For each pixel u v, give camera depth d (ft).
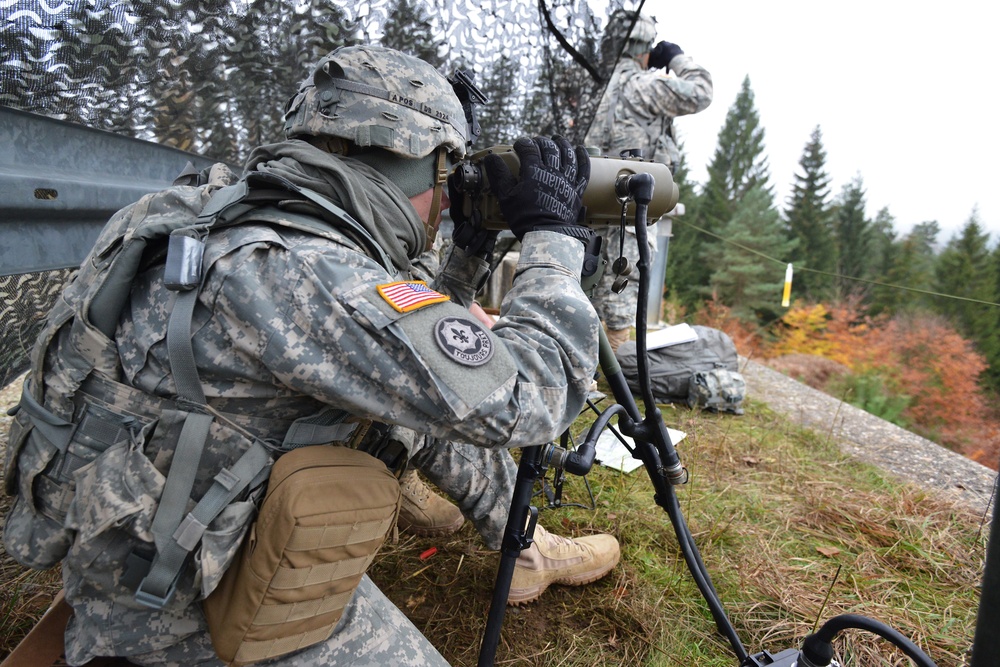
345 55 3.50
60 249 4.60
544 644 5.25
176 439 2.89
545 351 3.34
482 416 2.94
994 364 88.58
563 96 8.11
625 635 5.41
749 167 121.60
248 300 2.81
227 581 2.91
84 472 2.88
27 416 3.06
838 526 7.47
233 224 3.02
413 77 3.55
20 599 5.00
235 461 2.97
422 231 3.74
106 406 2.94
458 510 6.48
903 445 10.42
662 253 15.37
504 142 8.14
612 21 7.63
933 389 81.05
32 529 3.06
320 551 2.78
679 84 11.44
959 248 111.45
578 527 6.90
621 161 4.27
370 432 3.85
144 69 5.04
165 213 3.09
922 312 91.25
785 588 6.13
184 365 2.84
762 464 9.04
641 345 4.37
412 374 2.87
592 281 4.31
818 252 119.14
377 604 3.68
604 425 4.40
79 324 2.89
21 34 4.07
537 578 5.56
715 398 10.91
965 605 6.13
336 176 3.30
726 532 7.01
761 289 91.61
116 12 4.61
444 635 5.25
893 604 6.04
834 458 9.57
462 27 6.91
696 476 8.42
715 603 4.97
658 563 6.38
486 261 5.03
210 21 5.38
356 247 3.20
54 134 4.47
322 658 3.26
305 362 2.80
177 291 2.85
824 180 122.21
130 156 5.40
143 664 3.17
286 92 6.36
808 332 88.17
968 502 8.32
